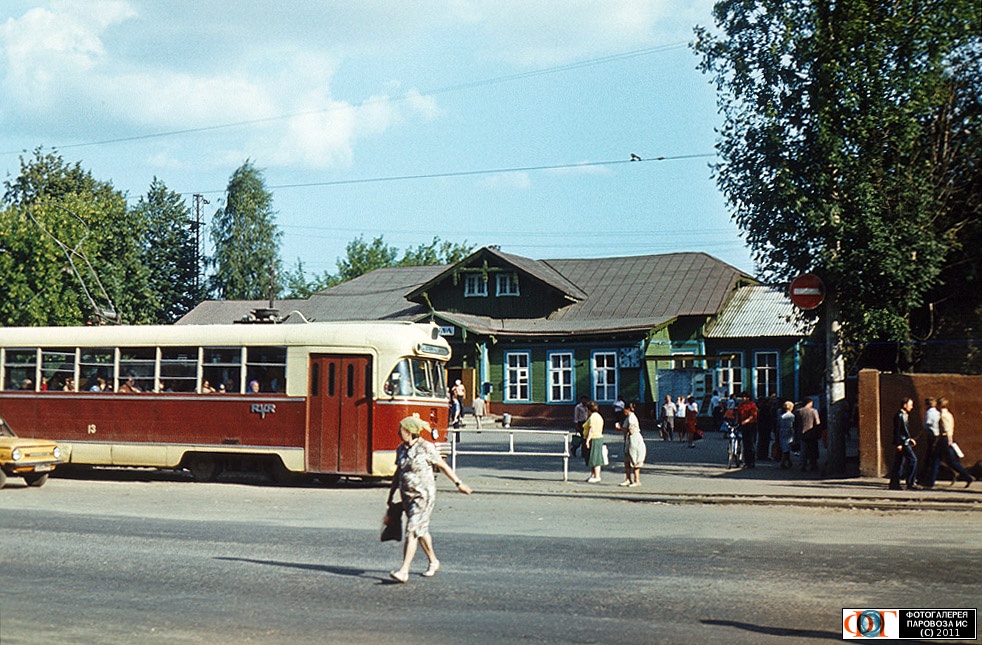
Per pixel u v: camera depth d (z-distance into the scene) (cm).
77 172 7988
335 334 2350
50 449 2338
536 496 2170
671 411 3991
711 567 1261
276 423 2367
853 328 2391
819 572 1225
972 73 2494
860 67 2317
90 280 5731
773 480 2403
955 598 1071
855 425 3609
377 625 959
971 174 2523
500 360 4962
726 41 2442
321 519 1755
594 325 4881
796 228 2378
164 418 2469
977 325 2847
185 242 8312
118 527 1636
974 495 2086
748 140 2433
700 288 5131
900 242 2328
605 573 1223
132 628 948
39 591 1124
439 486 2328
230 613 1012
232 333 2441
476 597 1085
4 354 2647
